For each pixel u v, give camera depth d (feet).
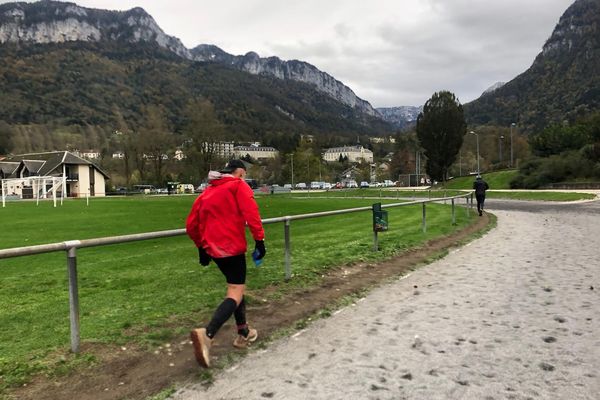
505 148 328.29
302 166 343.46
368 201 128.16
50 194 255.91
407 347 15.53
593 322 17.79
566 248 35.73
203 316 19.01
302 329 17.57
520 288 23.34
